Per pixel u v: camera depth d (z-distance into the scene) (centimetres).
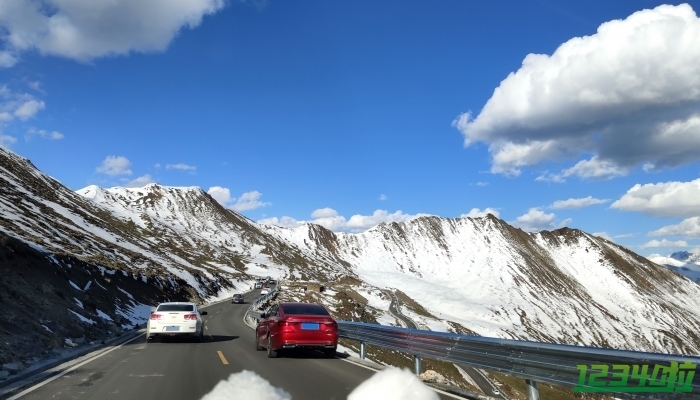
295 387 986
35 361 1346
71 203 11919
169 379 1085
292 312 1505
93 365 1309
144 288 5234
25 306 2050
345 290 11981
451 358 1086
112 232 10606
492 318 17200
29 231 5741
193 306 2017
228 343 1947
